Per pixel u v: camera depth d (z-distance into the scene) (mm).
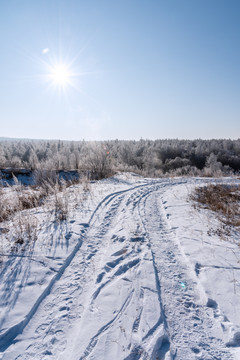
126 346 2016
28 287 2850
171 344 2086
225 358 1926
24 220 5008
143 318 2373
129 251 4047
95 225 5465
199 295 2854
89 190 9898
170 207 7371
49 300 2709
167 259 3809
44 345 2062
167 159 52812
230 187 11109
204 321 2391
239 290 2812
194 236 4695
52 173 11219
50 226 5055
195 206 7383
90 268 3488
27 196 7512
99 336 2143
